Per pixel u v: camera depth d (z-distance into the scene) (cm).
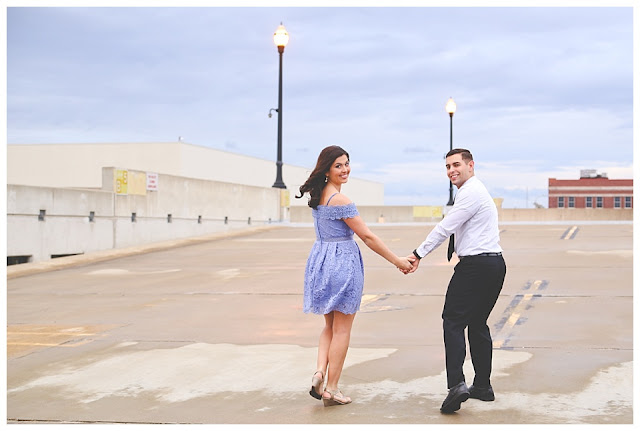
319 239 567
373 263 1542
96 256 1842
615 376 603
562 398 545
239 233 2605
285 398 567
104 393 595
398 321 879
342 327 549
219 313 978
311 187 563
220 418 518
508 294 1059
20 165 6081
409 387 587
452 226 538
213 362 690
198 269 1535
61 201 1820
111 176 2050
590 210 4631
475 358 547
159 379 635
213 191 2642
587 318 861
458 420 498
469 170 551
